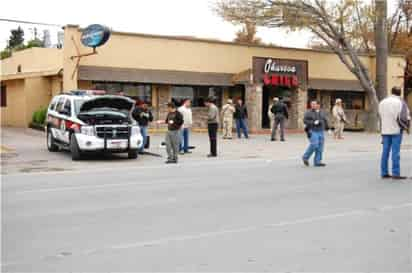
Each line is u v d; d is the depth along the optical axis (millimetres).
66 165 16781
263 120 35219
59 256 6527
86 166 16531
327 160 18234
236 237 7484
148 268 6055
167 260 6367
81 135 17719
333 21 33594
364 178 13609
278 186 12289
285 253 6688
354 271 5996
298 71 34062
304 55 35875
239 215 9000
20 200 10438
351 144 25031
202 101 32812
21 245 7023
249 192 11422
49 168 15992
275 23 33156
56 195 11039
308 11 32844
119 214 9055
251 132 32062
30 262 6285
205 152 20703
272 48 34531
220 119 33156
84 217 8797
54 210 9414
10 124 35562
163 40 30531
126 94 30250
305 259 6430
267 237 7496
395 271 6016
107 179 13555
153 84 30953
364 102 39562
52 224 8266
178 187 12133
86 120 18000
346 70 37812
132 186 12305
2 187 12188
